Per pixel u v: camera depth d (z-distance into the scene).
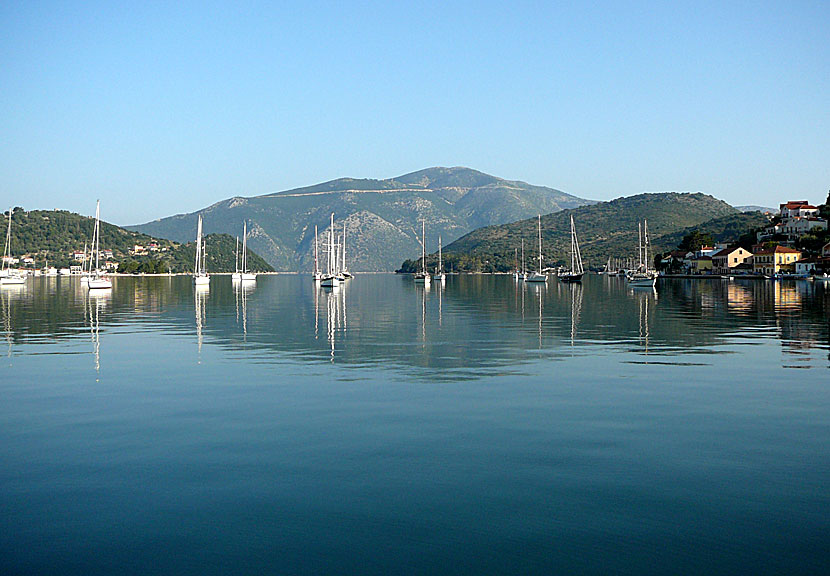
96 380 27.36
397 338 42.75
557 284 167.62
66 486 14.90
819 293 102.25
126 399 23.56
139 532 12.66
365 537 12.38
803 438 18.25
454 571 11.20
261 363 31.94
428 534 12.46
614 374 28.38
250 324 53.69
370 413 21.28
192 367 30.73
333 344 39.47
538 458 16.59
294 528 12.77
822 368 29.84
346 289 145.00
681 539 12.19
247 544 12.16
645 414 21.00
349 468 15.95
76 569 11.39
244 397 23.80
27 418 20.81
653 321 54.66
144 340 41.88
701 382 26.41
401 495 14.25
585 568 11.24
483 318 59.34
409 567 11.34
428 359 33.12
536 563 11.41
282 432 19.05
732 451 17.09
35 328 50.19
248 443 17.97
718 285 143.38
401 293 120.75
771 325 50.19
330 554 11.78
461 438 18.36
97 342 40.78
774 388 25.09
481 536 12.37
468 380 27.05
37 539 12.43
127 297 101.94
